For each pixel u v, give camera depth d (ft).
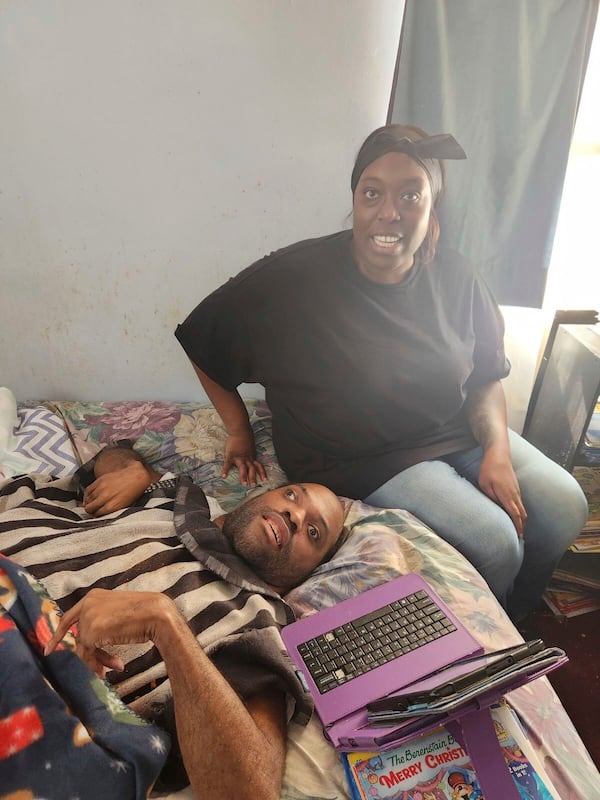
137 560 3.69
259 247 5.71
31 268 5.56
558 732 3.09
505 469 4.74
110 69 4.79
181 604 3.48
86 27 4.62
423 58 4.59
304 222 5.63
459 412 5.29
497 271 5.46
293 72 4.92
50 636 2.91
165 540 3.92
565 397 5.43
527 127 4.83
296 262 4.71
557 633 5.16
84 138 5.04
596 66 5.28
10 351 5.97
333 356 4.73
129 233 5.49
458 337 4.84
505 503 4.62
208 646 3.21
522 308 5.83
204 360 4.96
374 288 4.58
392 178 4.15
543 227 5.21
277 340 4.79
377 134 4.27
